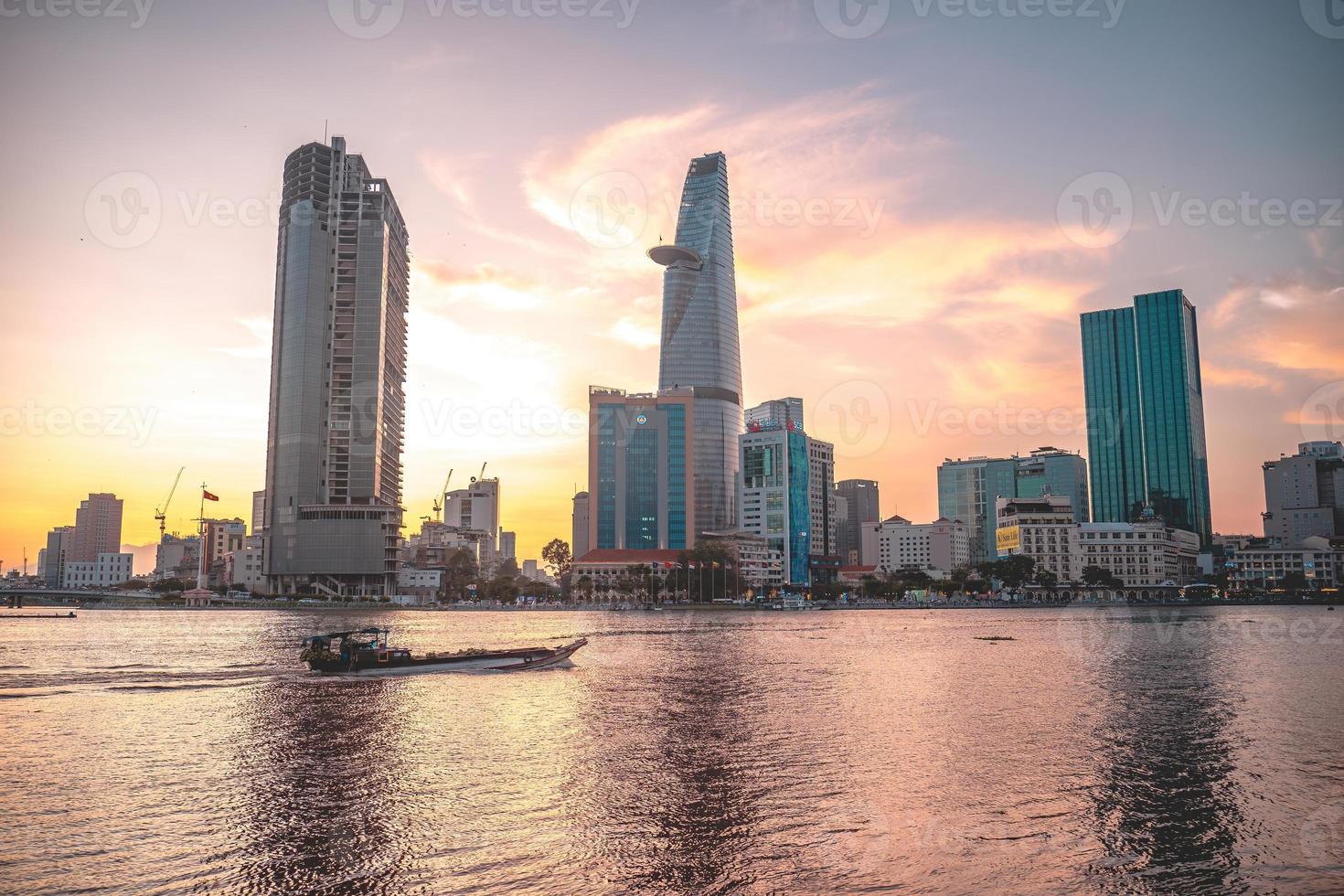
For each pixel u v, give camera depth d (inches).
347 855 1459.2
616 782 1897.1
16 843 1514.5
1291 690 3299.7
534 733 2431.1
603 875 1379.2
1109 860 1457.9
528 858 1449.3
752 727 2522.1
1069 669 4008.4
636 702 2987.2
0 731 2463.1
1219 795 1806.1
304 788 1851.6
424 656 3909.9
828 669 3996.1
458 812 1683.1
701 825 1609.3
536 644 5526.6
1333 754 2178.9
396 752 2187.5
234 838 1535.4
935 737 2377.0
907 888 1343.5
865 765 2048.5
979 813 1684.3
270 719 2662.4
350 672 3779.5
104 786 1870.1
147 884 1343.5
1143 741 2324.1
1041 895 1328.7
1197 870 1418.6
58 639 5994.1
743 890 1331.2
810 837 1546.5
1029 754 2166.6
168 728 2517.2
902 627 7583.7
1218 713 2768.2
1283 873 1407.5
